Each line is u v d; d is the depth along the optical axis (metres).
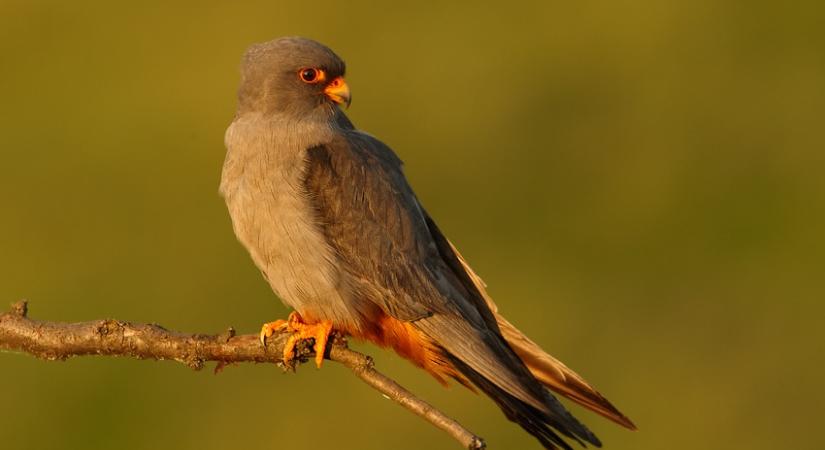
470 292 8.76
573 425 7.75
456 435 6.88
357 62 16.81
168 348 7.54
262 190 8.43
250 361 7.96
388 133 16.77
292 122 8.59
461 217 16.52
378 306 8.46
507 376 8.09
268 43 8.88
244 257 15.22
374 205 8.45
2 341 7.49
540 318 15.94
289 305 8.55
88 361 13.62
